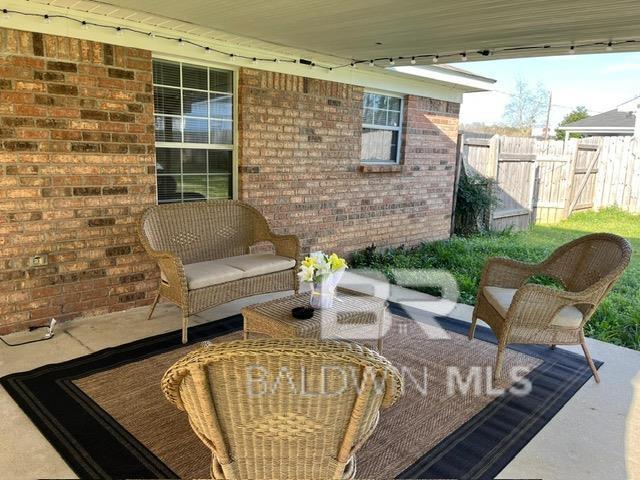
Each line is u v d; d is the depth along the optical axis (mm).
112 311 4125
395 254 6711
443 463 2281
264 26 3852
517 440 2482
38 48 3420
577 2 2896
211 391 1343
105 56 3744
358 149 6090
